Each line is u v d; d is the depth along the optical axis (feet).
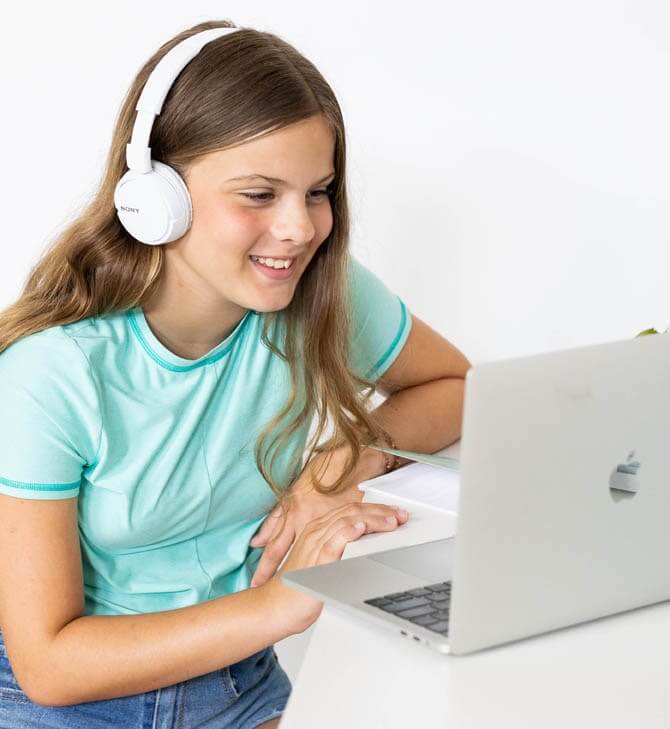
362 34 8.13
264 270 4.48
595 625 3.70
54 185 8.93
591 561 3.57
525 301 8.16
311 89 4.38
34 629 4.35
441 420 6.03
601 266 7.98
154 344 4.75
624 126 7.73
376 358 5.94
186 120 4.30
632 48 7.61
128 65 8.63
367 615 3.60
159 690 4.74
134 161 4.35
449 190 8.16
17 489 4.39
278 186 4.33
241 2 8.38
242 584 5.32
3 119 8.95
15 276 9.03
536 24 7.75
